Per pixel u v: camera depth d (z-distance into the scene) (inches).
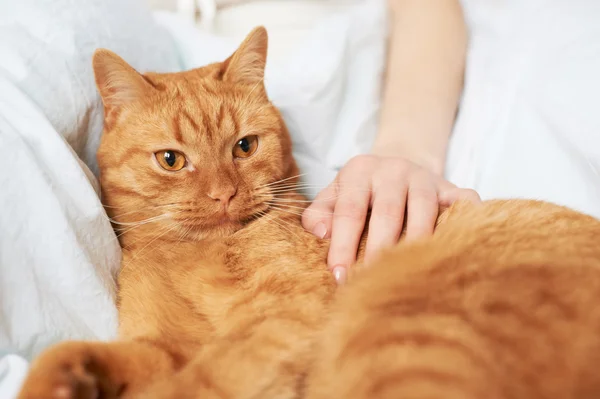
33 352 11.3
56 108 13.7
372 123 19.5
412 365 9.8
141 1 17.6
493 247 11.8
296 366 11.8
